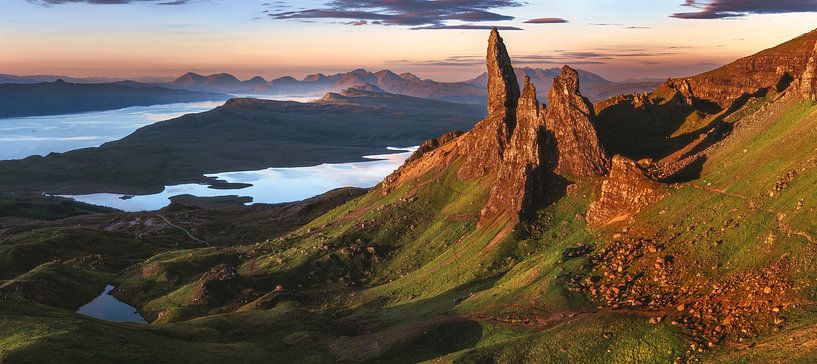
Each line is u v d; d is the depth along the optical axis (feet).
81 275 654.53
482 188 579.89
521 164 501.15
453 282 439.22
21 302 400.47
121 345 319.47
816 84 353.92
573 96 496.64
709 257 292.20
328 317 439.22
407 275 495.41
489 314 346.13
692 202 343.05
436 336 345.10
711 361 233.35
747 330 238.89
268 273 575.79
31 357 286.05
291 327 386.93
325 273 553.64
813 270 242.58
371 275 542.16
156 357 313.94
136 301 594.65
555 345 284.61
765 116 392.88
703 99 574.15
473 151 626.23
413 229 588.91
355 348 349.41
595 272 336.29
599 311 295.48
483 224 512.63
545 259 383.45
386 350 340.39
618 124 542.16
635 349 262.26
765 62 561.43
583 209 456.04
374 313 433.48
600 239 377.09
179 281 617.21
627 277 314.96
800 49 542.16
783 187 292.40
